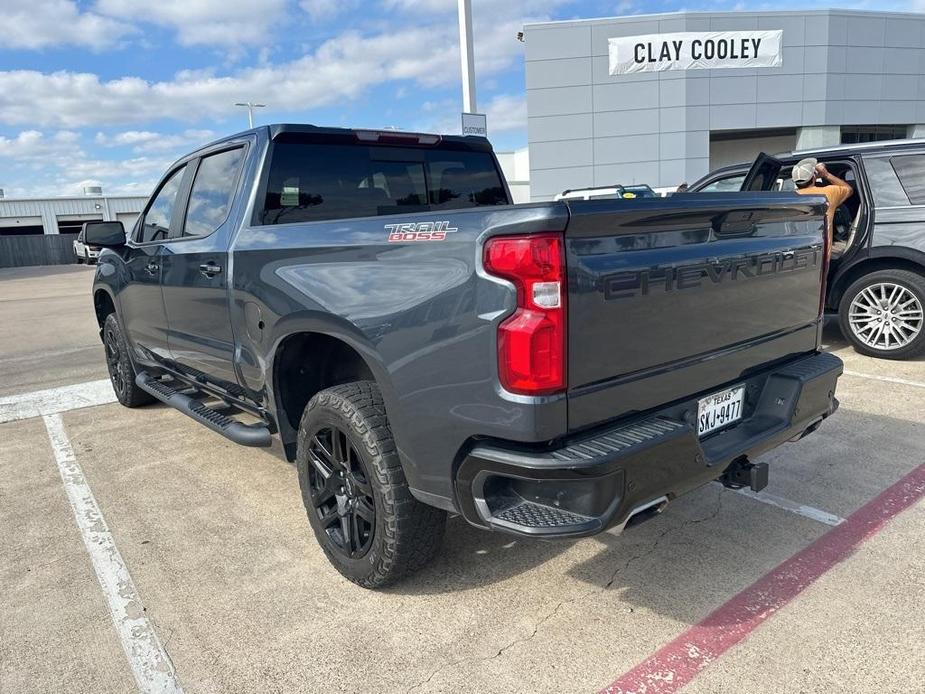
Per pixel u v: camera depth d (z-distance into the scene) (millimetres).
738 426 2713
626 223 2117
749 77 22656
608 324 2104
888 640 2379
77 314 12875
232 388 3643
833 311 6375
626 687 2205
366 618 2633
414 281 2262
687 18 22078
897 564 2859
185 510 3676
